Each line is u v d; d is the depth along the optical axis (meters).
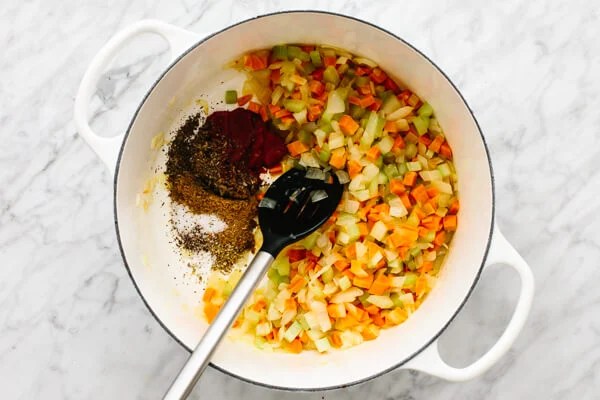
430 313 0.61
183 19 0.65
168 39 0.58
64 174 0.66
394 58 0.60
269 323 0.63
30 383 0.66
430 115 0.62
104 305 0.66
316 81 0.63
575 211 0.65
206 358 0.53
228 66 0.63
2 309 0.66
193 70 0.61
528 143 0.65
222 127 0.64
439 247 0.62
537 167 0.65
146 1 0.65
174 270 0.64
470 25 0.65
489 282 0.65
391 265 0.62
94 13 0.66
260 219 0.60
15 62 0.66
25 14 0.66
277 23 0.59
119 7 0.66
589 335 0.65
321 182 0.62
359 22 0.57
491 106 0.65
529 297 0.55
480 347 0.65
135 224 0.62
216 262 0.64
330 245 0.63
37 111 0.66
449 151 0.62
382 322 0.62
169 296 0.63
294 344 0.62
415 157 0.63
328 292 0.62
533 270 0.65
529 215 0.65
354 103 0.63
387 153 0.62
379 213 0.62
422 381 0.65
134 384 0.65
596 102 0.65
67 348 0.66
